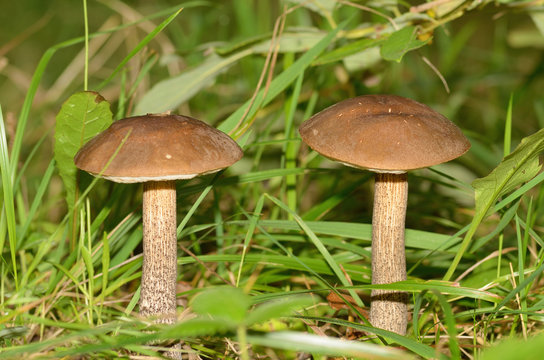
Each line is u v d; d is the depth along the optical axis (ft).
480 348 2.16
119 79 4.04
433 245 2.35
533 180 2.19
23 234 2.35
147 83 3.46
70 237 2.35
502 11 2.50
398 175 2.16
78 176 2.29
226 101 3.97
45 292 2.29
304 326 2.20
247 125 2.39
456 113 4.08
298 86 2.49
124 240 2.43
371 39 2.44
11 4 5.85
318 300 2.34
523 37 3.14
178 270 2.45
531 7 2.48
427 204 2.72
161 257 2.15
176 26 4.00
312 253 2.51
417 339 2.16
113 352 2.07
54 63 5.52
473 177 2.92
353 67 2.63
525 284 2.09
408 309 2.29
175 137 2.06
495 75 4.02
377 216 2.18
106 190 2.56
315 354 2.09
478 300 2.26
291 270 2.42
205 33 4.83
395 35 2.31
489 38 5.83
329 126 2.10
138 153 2.04
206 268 2.32
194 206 2.29
